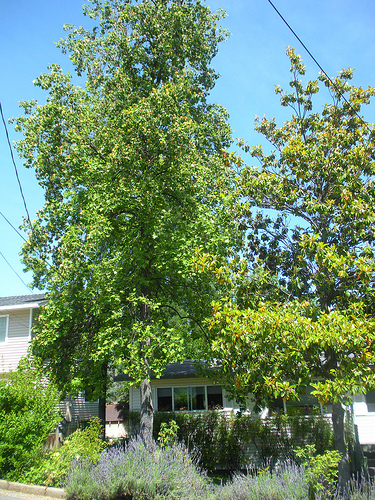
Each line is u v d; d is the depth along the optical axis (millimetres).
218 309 9211
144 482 8203
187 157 13062
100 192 12547
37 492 8836
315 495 7027
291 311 8922
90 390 16203
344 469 9156
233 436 15320
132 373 10984
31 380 11242
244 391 10250
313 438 14773
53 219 16844
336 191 10406
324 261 8898
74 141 14906
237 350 8672
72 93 17250
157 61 18297
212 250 11172
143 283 12461
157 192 12281
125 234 12844
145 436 11523
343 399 8438
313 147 11281
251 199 11578
